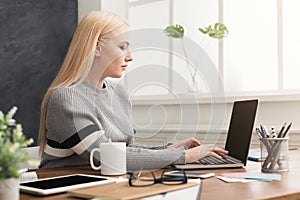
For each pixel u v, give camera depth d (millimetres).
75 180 1206
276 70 3270
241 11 3418
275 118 3088
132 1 4035
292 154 2186
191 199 1016
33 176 1310
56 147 1639
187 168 1520
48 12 4023
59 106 1531
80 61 1463
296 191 1107
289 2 3191
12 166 820
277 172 1497
